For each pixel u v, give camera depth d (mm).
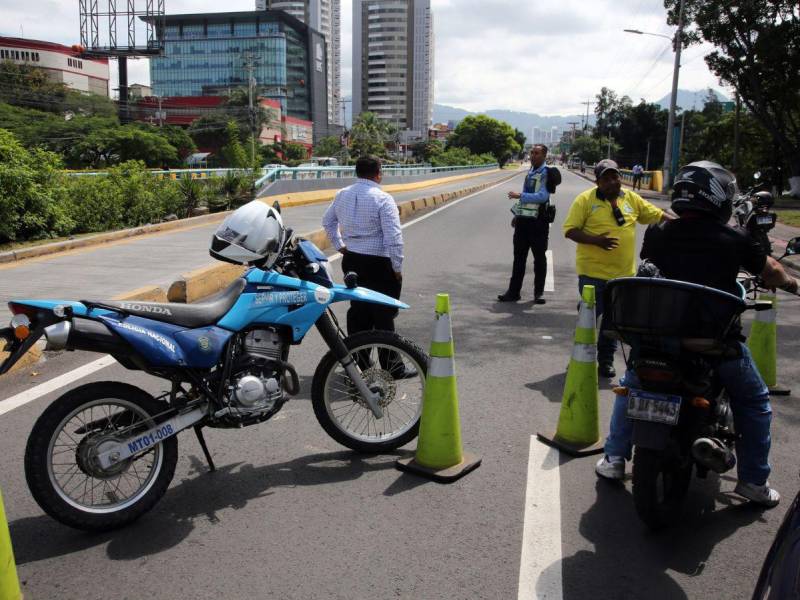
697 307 3174
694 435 3383
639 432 3270
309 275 4031
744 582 3104
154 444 3541
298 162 90125
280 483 4004
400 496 3854
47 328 3221
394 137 127000
